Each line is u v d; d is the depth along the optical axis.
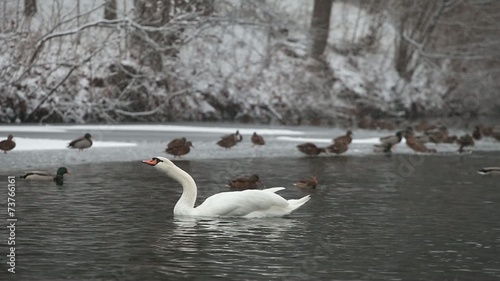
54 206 15.57
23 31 43.91
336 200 17.09
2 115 42.47
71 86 44.91
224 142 29.62
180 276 10.14
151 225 13.59
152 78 47.12
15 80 42.81
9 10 44.06
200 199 17.09
